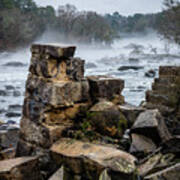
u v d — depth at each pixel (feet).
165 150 12.72
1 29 226.99
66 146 12.39
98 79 15.74
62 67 13.64
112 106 14.71
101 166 10.59
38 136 13.52
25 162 12.09
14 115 38.88
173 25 178.91
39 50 13.71
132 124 15.71
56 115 13.53
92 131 13.70
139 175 10.90
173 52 238.89
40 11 350.02
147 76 84.07
